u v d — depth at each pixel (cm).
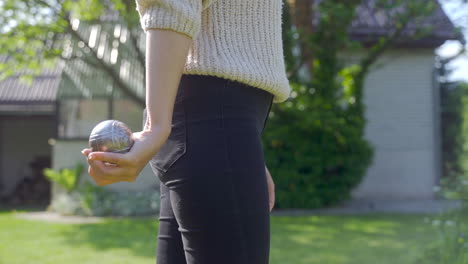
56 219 884
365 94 1102
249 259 106
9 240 632
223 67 108
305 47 888
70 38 967
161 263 132
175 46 98
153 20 98
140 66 1002
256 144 110
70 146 1044
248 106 112
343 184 935
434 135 1106
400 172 1102
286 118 920
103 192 962
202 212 105
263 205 109
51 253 544
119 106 1066
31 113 1248
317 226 706
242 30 114
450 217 441
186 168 106
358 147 926
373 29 1059
